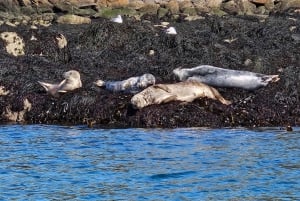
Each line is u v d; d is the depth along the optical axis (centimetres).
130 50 6656
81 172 3684
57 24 8675
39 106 5256
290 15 9450
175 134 4609
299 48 6675
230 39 7019
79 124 5084
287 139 4462
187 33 7325
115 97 5188
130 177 3572
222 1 11406
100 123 5038
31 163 3881
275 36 7056
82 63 6269
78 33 7356
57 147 4288
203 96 5069
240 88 5328
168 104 4975
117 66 6097
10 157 4025
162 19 9262
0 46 6469
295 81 5478
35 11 10656
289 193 3275
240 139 4462
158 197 3228
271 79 5366
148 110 4912
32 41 6588
